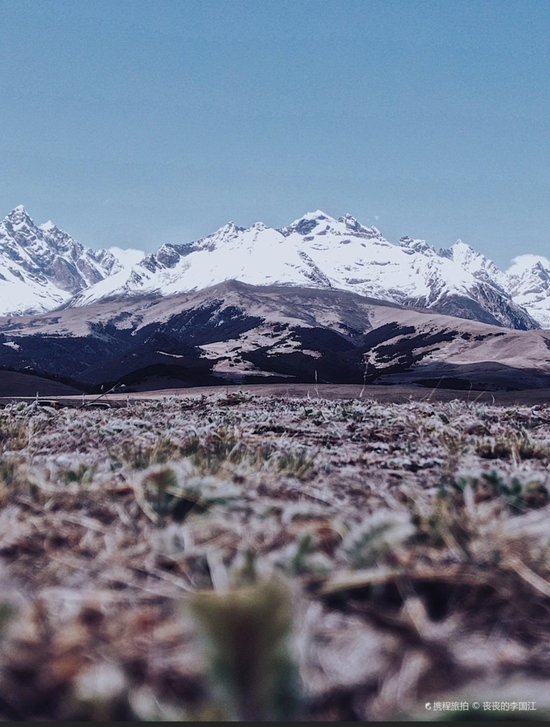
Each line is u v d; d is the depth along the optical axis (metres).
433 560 2.50
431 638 1.84
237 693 1.33
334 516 3.13
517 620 2.03
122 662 1.62
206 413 10.55
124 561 2.45
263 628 1.34
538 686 1.54
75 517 3.07
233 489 3.35
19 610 1.85
